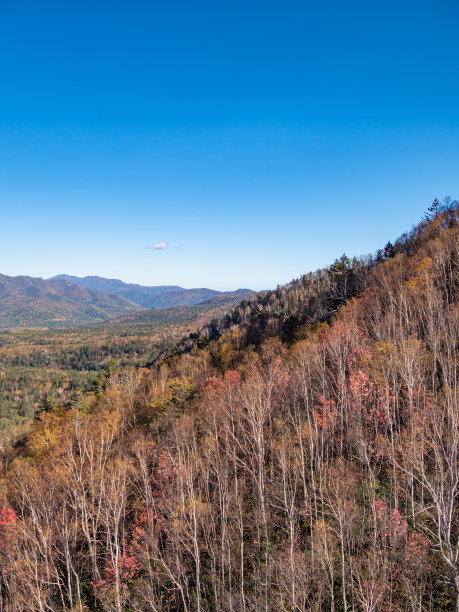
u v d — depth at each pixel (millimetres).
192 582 34688
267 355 70688
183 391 61062
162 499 39594
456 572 18062
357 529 29688
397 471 32875
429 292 51281
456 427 23250
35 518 34406
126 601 33156
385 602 23969
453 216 85812
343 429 43594
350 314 65812
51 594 33906
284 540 33156
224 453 46094
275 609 27734
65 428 61125
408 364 36906
